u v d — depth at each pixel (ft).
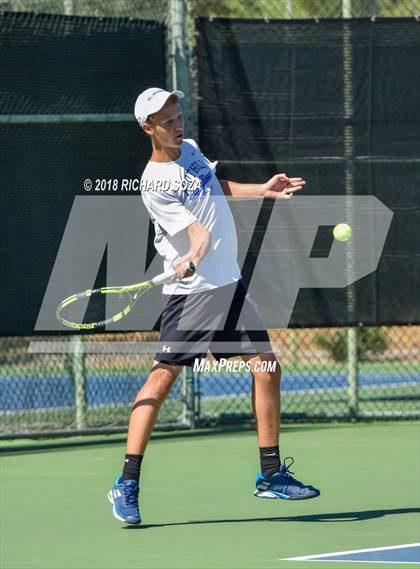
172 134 43.80
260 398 44.91
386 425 70.85
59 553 39.96
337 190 68.28
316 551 39.42
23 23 64.28
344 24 68.18
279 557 38.58
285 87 67.97
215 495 50.29
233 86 67.56
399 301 68.69
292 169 68.08
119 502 43.70
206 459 59.93
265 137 67.92
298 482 45.11
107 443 66.33
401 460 58.49
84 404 67.97
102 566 37.93
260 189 46.88
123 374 69.41
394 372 95.66
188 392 69.67
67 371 68.85
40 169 64.64
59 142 64.90
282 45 67.87
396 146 68.64
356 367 71.61
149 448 63.72
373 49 68.39
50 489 52.26
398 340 101.24
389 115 68.49
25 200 64.44
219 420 71.05
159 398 44.32
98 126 65.46
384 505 47.57
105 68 65.82
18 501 49.52
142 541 41.55
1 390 75.20
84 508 47.88
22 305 64.54
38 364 71.46
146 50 66.69
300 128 68.08
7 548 40.86
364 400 79.82
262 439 45.11
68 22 65.16
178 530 43.37
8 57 64.08
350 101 68.28
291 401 79.36
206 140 67.31
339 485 52.16
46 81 64.69
